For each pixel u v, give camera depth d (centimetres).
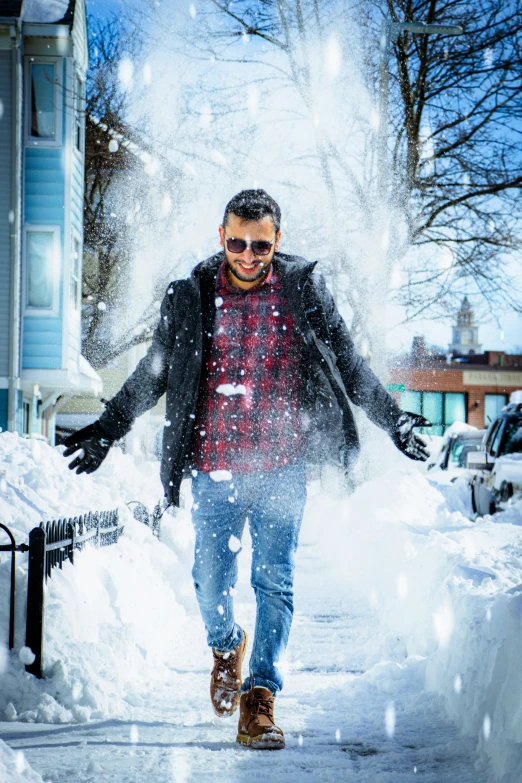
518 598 379
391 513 1470
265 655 399
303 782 331
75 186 2117
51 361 2000
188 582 850
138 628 600
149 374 412
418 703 466
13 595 470
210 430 395
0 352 1962
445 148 2352
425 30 1784
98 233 2452
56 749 376
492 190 2369
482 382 5997
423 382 5912
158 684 535
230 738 403
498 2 2283
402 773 341
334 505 1571
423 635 575
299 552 1435
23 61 2016
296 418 396
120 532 771
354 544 1084
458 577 558
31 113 2030
